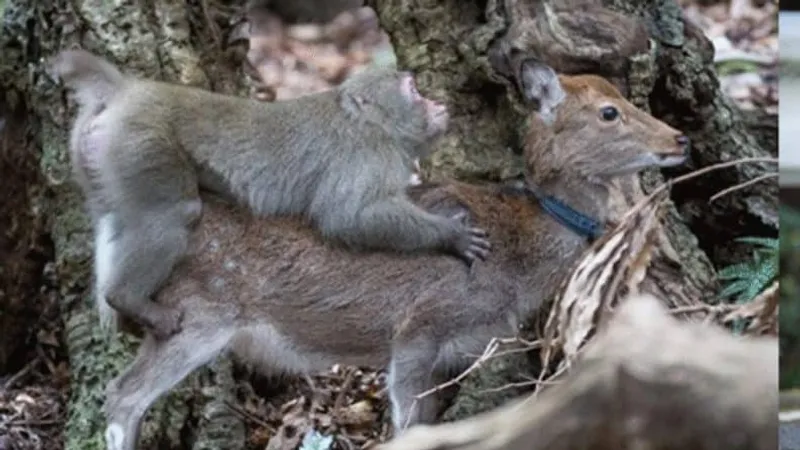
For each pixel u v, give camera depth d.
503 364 10.49
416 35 11.53
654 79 11.45
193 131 9.79
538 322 10.41
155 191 9.57
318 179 9.88
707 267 11.34
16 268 12.96
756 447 4.58
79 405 11.48
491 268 9.98
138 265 9.59
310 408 11.71
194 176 9.77
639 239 8.41
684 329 4.80
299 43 23.83
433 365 10.06
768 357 4.63
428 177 11.29
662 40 12.30
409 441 5.29
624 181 10.32
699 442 4.62
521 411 5.10
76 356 11.65
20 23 12.55
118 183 9.60
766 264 10.84
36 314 13.06
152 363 9.81
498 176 11.13
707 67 12.67
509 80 10.93
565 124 9.79
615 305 8.27
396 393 10.03
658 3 12.47
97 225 9.94
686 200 12.98
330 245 9.95
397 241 9.84
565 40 10.60
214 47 12.48
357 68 22.61
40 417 12.13
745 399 4.56
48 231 12.60
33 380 12.91
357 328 10.02
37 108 12.12
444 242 9.93
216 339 9.87
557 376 8.12
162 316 9.71
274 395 12.01
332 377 12.25
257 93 13.95
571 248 9.96
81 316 11.73
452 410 10.53
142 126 9.62
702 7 21.39
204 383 11.20
